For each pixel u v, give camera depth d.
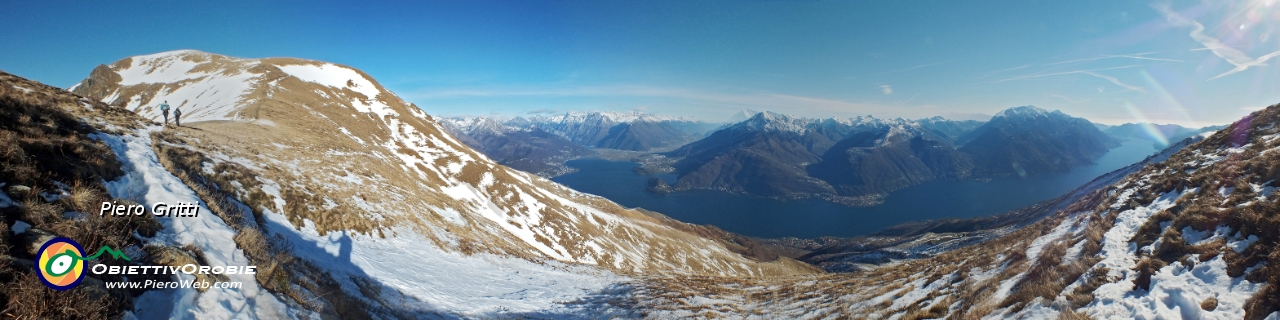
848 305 17.59
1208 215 12.20
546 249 57.09
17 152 9.80
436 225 31.88
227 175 19.66
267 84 75.00
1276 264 8.38
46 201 9.11
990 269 17.36
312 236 19.28
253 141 33.16
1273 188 12.50
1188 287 9.55
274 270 10.68
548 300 21.12
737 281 30.52
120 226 9.25
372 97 92.19
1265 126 23.48
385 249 22.17
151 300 7.64
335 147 45.94
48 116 14.09
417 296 16.44
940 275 18.88
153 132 21.53
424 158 71.75
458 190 63.41
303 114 60.34
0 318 6.02
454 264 24.42
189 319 7.60
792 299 20.84
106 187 11.82
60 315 6.37
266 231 15.93
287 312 9.23
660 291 24.39
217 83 81.19
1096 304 10.38
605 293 24.11
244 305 8.72
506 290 21.91
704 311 19.23
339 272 15.27
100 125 17.58
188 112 70.31
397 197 34.78
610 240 78.06
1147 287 10.31
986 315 12.31
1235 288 8.80
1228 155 20.66
